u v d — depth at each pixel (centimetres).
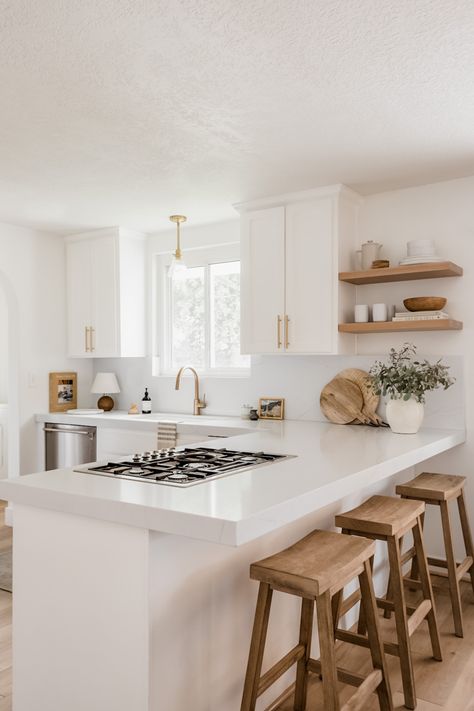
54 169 335
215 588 193
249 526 153
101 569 176
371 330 352
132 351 487
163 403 495
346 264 374
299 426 377
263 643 180
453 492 296
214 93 240
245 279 397
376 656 195
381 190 376
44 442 486
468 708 219
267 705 220
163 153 309
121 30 195
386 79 230
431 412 363
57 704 187
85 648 180
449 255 358
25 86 234
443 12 186
